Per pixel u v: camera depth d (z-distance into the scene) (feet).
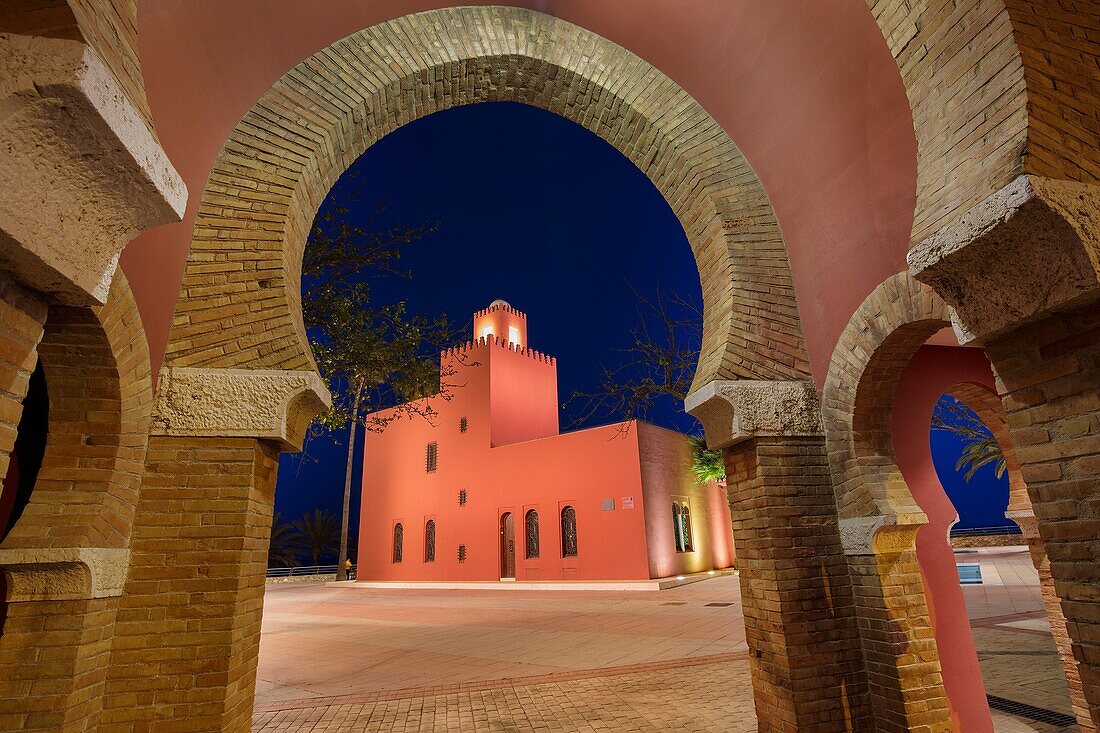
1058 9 9.62
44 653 9.41
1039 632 32.45
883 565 14.84
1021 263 8.60
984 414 20.47
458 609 60.64
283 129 15.06
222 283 13.39
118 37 7.23
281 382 13.05
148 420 11.62
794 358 17.13
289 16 14.58
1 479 6.29
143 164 6.83
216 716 11.02
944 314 12.24
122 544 10.80
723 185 18.52
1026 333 9.21
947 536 16.52
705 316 19.10
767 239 18.07
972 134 9.49
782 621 14.97
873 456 15.42
